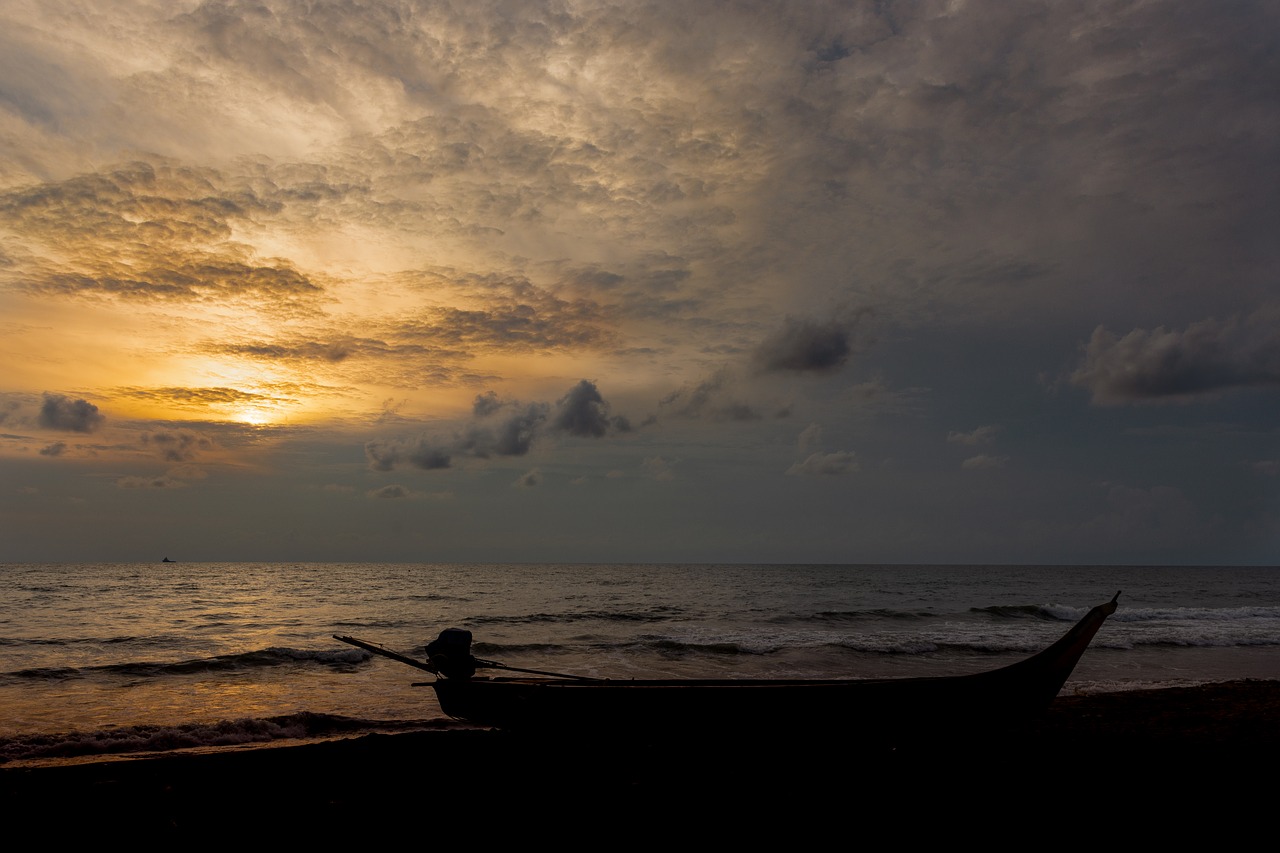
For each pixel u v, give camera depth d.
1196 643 27.08
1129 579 116.94
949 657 23.55
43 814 7.68
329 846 6.74
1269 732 11.12
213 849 6.77
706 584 81.31
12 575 86.06
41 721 14.02
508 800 7.94
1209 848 6.29
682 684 9.71
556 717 9.07
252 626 33.12
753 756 9.20
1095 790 7.95
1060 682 9.62
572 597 56.84
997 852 6.21
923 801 7.61
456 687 9.27
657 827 6.97
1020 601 56.66
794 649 24.94
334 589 64.75
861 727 9.20
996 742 10.26
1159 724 11.69
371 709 15.21
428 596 56.34
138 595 53.06
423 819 7.39
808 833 6.72
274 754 10.16
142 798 8.20
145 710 15.12
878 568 196.88
